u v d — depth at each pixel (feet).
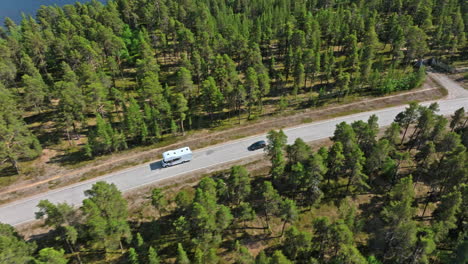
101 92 248.11
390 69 300.61
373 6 433.07
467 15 372.58
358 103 288.51
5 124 214.69
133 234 176.35
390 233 154.20
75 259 164.45
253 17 467.11
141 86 277.23
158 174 218.79
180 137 255.29
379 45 369.91
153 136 253.24
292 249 151.74
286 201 156.97
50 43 335.47
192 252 166.71
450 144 189.26
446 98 289.74
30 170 225.56
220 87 286.66
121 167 226.17
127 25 405.80
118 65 341.21
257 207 190.60
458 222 169.07
